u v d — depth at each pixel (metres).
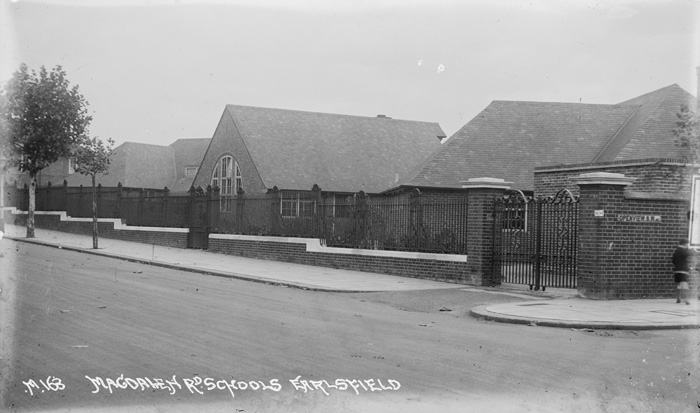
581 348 9.98
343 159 43.66
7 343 8.98
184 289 16.19
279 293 16.62
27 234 32.59
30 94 25.88
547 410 6.73
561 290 17.45
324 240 24.50
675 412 6.80
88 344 9.05
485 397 7.09
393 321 12.43
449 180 32.47
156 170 54.84
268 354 8.81
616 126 34.41
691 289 14.87
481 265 18.45
